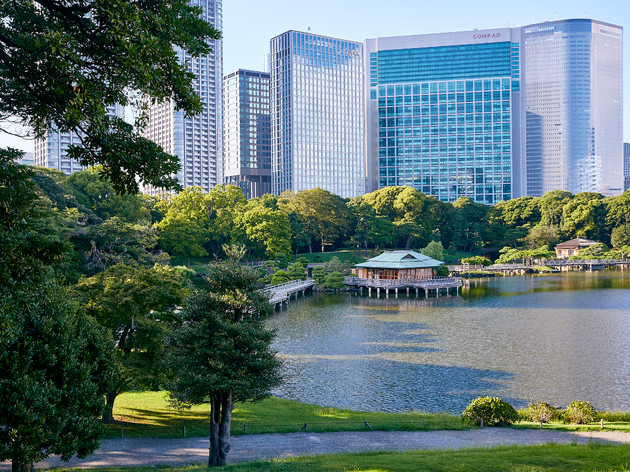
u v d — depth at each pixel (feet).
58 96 50.42
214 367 87.35
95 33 51.19
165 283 113.19
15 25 50.90
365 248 574.15
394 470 72.84
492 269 479.00
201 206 407.23
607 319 239.30
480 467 73.36
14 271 56.13
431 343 200.75
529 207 607.78
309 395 142.82
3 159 53.26
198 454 92.84
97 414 69.82
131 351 115.96
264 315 93.30
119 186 58.90
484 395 139.44
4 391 57.67
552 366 164.35
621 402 130.93
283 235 423.23
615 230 540.11
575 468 70.79
